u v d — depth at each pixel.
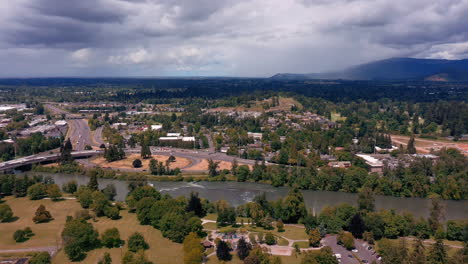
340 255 178.00
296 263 169.88
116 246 192.38
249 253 172.88
